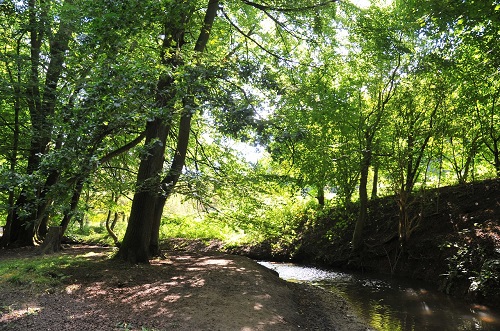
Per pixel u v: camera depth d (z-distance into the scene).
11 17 11.32
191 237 22.08
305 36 13.05
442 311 9.33
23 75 11.64
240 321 6.31
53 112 11.55
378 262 14.80
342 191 15.59
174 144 14.69
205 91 7.66
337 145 13.95
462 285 10.86
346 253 15.93
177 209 23.41
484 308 9.47
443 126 13.10
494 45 10.37
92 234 24.36
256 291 8.52
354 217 17.00
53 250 13.05
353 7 13.15
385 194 18.23
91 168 5.87
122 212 16.11
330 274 14.52
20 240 14.68
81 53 7.78
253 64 9.41
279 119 9.87
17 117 12.53
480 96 12.79
